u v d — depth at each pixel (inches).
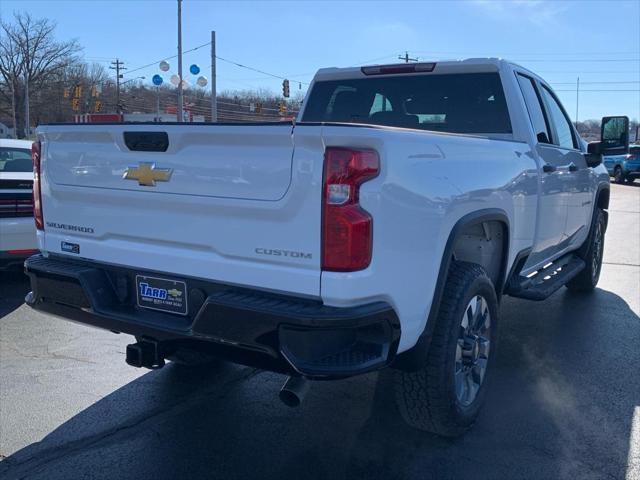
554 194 196.1
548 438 144.5
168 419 154.3
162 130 120.3
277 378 181.3
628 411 158.7
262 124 109.4
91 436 145.1
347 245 105.7
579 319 238.5
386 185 109.0
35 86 2947.8
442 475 129.0
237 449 140.1
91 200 136.0
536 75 211.8
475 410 145.8
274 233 111.3
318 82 217.2
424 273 120.4
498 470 131.0
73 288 135.9
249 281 115.2
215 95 1493.6
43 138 144.6
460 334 140.5
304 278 109.2
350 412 159.0
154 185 123.9
